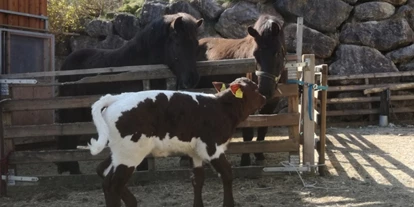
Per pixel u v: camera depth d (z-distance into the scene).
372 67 12.13
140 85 6.45
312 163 6.15
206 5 12.93
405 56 12.27
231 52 6.97
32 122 8.70
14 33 8.55
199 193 4.77
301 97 6.22
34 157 6.02
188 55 6.09
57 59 12.79
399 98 11.74
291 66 6.00
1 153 5.96
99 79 6.08
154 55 6.58
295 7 12.47
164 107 4.44
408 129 10.90
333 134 10.23
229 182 4.66
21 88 8.32
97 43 13.14
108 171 4.39
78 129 6.01
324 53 12.24
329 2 12.41
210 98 4.71
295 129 6.07
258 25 6.17
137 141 4.30
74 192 5.92
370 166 6.79
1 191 5.94
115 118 4.27
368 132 10.49
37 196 5.78
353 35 12.41
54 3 12.59
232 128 4.80
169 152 4.59
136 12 13.81
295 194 5.39
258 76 5.96
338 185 5.73
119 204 4.28
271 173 6.12
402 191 5.42
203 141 4.55
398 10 12.72
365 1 12.83
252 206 4.98
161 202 5.29
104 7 14.55
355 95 12.13
